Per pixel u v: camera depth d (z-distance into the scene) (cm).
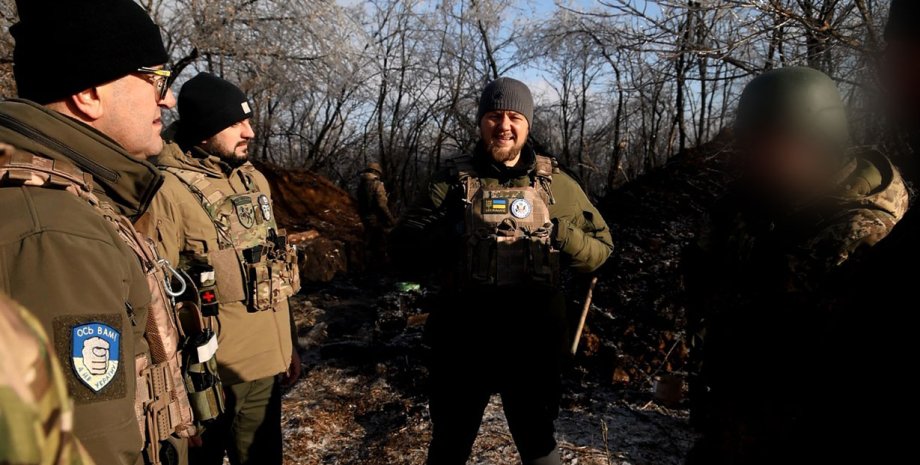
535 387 197
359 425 300
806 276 115
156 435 111
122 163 108
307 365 385
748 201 139
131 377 91
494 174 205
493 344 194
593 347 351
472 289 194
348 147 1503
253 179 221
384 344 399
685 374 326
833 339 87
